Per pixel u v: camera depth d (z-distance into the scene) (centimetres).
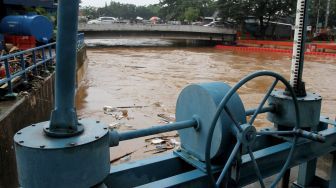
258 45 4678
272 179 463
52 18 2027
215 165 279
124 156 703
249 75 240
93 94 1434
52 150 170
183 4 8800
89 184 184
